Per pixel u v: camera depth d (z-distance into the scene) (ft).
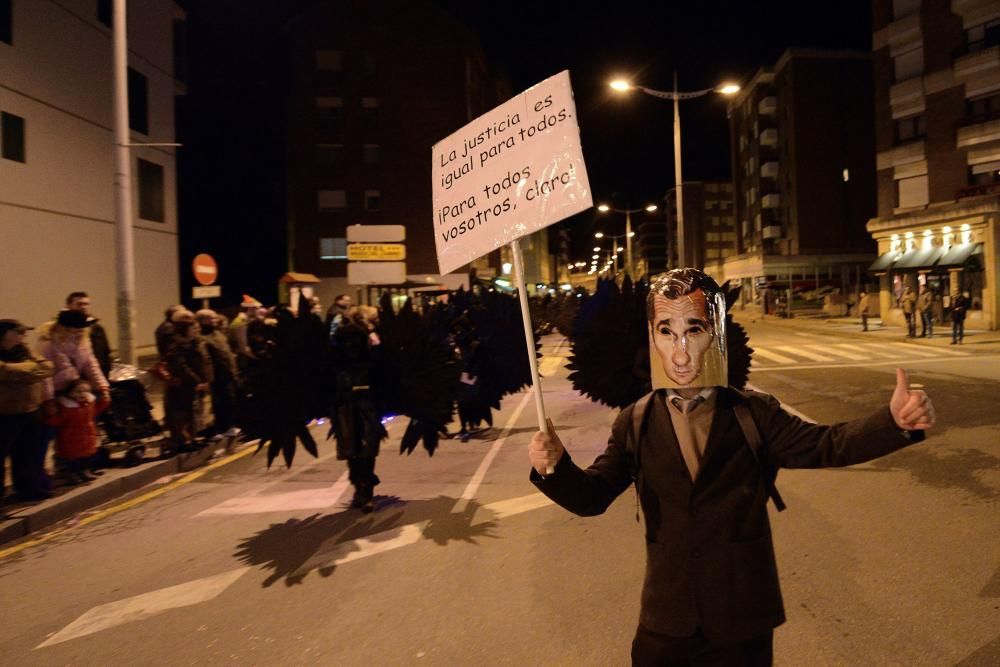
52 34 58.23
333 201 148.15
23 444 20.62
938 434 26.22
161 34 76.59
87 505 21.84
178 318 27.68
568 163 9.04
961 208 79.92
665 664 6.65
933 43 89.20
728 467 6.51
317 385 20.12
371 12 148.46
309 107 147.64
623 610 12.75
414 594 14.05
